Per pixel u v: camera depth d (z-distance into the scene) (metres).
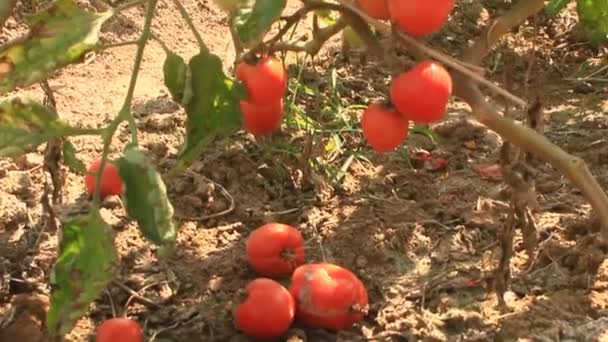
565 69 2.91
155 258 2.39
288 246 2.32
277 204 2.51
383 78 2.84
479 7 3.03
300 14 2.15
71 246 2.01
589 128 2.71
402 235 2.43
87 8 3.03
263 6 2.02
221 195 2.52
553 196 2.52
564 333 2.23
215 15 3.11
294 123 2.63
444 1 1.99
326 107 2.70
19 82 2.02
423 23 2.00
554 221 2.44
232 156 2.58
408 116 2.04
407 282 2.35
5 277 2.32
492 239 2.43
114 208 2.47
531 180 2.38
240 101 2.11
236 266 2.37
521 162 2.26
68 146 2.12
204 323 2.27
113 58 2.96
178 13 3.09
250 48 2.10
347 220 2.46
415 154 2.62
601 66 2.91
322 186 2.53
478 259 2.39
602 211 2.24
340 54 2.88
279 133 2.59
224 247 2.42
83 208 2.48
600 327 2.22
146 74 2.92
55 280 2.01
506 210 2.48
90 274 2.00
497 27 2.26
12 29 2.96
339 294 2.21
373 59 2.87
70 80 2.88
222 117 2.09
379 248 2.40
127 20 3.04
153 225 1.97
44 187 2.46
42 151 2.62
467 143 2.67
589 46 2.96
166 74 2.08
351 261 2.39
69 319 2.00
